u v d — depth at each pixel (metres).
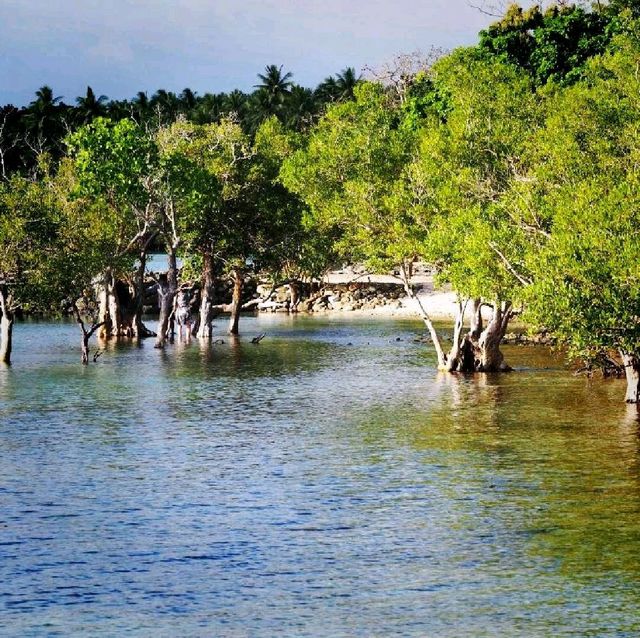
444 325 114.69
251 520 35.91
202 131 101.06
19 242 73.50
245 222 99.88
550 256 51.12
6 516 36.50
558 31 96.81
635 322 49.06
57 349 95.00
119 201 89.19
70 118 182.38
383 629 26.16
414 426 53.19
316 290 141.12
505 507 37.00
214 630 26.22
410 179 72.69
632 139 60.75
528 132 69.00
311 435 51.38
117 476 42.62
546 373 73.44
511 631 25.95
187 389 68.62
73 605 27.95
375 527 34.88
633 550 31.98
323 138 92.06
